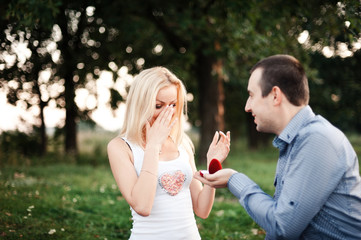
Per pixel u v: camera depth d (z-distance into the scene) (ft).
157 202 6.56
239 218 15.81
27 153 40.91
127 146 6.70
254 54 29.99
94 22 37.60
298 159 4.94
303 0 16.43
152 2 30.07
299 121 5.31
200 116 36.94
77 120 45.29
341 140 5.00
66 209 15.52
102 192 21.13
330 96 51.55
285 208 4.82
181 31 33.99
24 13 14.25
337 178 4.81
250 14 23.34
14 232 11.79
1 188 17.30
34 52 32.60
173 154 7.07
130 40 38.52
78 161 41.29
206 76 36.09
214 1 26.02
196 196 7.45
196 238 6.84
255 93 5.49
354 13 10.70
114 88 43.68
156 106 6.86
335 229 4.95
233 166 39.40
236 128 78.43
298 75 5.30
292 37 21.99
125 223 14.71
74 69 40.42
